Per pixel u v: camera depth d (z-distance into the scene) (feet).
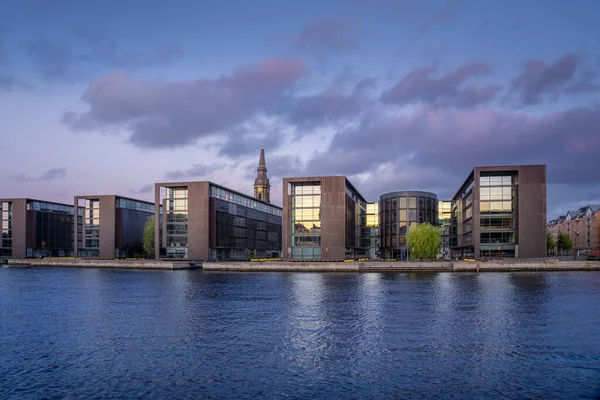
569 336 105.60
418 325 118.83
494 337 104.83
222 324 121.90
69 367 84.64
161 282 252.62
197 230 449.06
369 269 338.13
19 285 236.22
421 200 467.93
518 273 305.73
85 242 524.93
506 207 388.37
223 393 71.46
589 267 321.32
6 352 94.84
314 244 423.23
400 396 69.67
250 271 356.38
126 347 98.27
